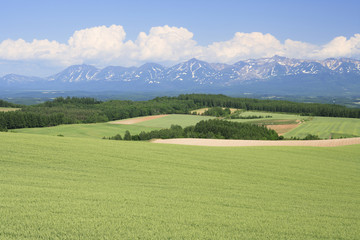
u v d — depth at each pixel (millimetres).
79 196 13023
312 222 11547
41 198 12281
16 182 15453
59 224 9555
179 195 14680
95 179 18000
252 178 21266
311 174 24047
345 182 21750
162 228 9828
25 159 22219
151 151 30109
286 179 21703
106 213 10898
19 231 8828
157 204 12641
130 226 9812
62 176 18172
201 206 12781
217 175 21500
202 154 30516
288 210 13164
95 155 25641
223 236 9555
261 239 9562
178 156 28422
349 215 12930
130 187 16141
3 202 11336
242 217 11562
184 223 10469
